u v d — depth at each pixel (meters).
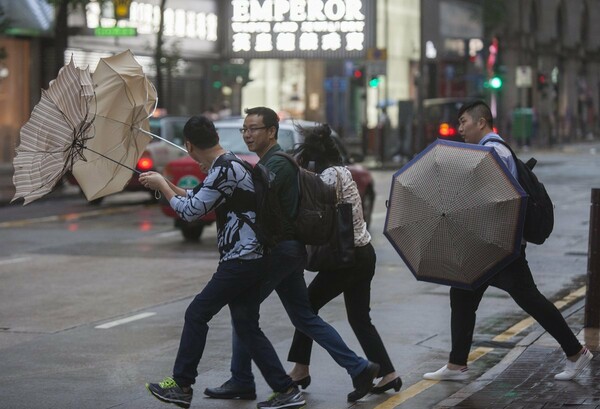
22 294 24.36
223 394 15.29
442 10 106.50
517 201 14.70
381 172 70.94
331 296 15.26
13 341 19.33
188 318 14.04
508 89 126.88
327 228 14.41
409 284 25.47
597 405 13.87
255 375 16.81
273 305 22.64
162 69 70.25
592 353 17.17
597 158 89.75
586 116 155.75
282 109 96.75
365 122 83.69
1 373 16.89
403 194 15.24
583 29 160.38
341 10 82.44
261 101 97.06
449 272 15.16
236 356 15.24
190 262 29.34
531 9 136.12
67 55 67.50
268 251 13.98
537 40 137.12
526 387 15.09
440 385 15.85
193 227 34.09
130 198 52.12
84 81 13.70
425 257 15.20
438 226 14.96
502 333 19.92
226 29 83.88
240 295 14.22
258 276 13.97
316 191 14.34
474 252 14.92
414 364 17.45
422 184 15.08
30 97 67.12
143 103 14.03
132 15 73.06
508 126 109.81
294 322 14.75
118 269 28.03
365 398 15.21
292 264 14.26
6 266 28.64
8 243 33.56
